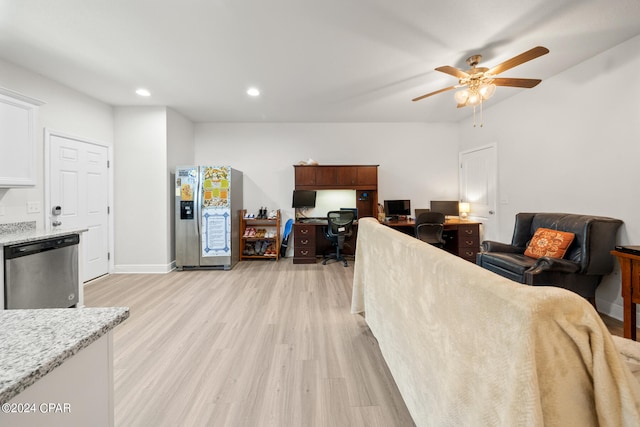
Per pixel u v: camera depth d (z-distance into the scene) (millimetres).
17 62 2705
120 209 3988
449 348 930
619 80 2459
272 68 2893
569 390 622
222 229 4188
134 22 2129
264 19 2107
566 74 2961
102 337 691
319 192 5094
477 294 774
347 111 4387
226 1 1909
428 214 3998
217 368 1785
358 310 2424
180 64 2789
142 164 4004
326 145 5055
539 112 3328
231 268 4273
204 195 4145
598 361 602
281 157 5031
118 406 1457
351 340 2131
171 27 2193
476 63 2631
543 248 2664
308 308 2748
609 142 2553
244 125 4996
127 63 2754
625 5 1954
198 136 4953
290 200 5062
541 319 603
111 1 1898
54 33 2258
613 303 2494
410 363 1289
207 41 2391
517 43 2436
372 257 2014
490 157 4242
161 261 4043
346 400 1507
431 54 2619
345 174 4707
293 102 3938
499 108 4016
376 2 1934
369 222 2189
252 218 4762
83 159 3479
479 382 771
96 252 3695
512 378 632
